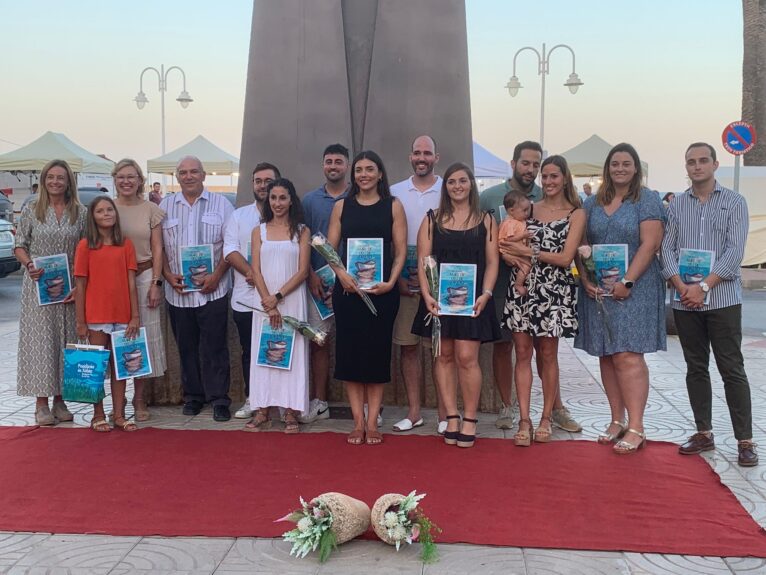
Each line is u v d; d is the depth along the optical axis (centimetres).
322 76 631
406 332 535
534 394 665
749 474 445
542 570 324
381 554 341
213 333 560
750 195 1728
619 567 327
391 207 504
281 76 635
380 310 493
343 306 496
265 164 548
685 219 473
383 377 496
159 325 555
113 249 523
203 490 414
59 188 535
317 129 633
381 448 491
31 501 397
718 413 580
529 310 489
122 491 412
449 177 488
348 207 508
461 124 630
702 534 357
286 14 632
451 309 484
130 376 527
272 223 526
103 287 522
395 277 497
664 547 343
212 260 555
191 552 341
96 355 512
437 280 488
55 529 363
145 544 349
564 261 480
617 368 489
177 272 560
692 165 465
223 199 573
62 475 437
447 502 396
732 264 458
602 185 488
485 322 486
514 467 452
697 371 484
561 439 515
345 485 421
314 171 636
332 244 514
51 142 2027
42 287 527
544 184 489
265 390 525
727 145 1109
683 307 480
